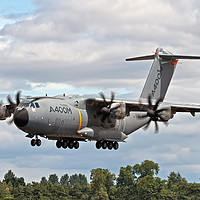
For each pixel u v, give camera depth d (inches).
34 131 4441.4
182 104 5078.7
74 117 4665.4
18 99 4564.5
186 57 5221.5
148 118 5403.5
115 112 4746.6
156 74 5369.1
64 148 5014.8
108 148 5172.2
